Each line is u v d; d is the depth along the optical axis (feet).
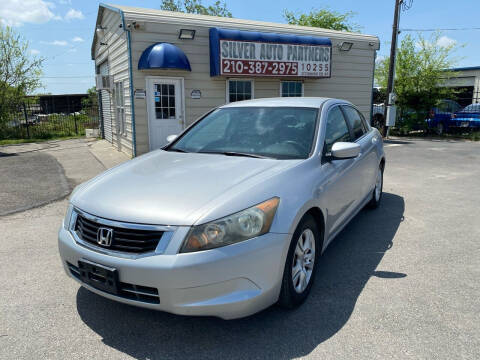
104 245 7.98
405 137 54.19
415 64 52.75
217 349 8.02
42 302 9.95
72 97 131.03
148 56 30.50
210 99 35.47
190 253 7.39
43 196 20.80
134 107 32.09
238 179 8.93
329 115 12.68
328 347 8.02
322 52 37.55
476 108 55.98
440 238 14.33
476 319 8.96
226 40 32.89
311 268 9.90
